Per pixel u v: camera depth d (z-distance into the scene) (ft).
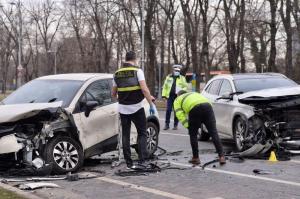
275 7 127.75
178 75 56.29
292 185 25.59
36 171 28.09
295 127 35.19
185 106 32.14
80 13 203.41
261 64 172.55
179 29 225.35
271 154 33.81
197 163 32.60
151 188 25.39
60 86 32.04
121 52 208.74
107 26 196.75
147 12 137.49
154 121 36.22
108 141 32.14
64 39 276.41
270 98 34.22
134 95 29.71
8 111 28.37
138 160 31.40
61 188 25.54
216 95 43.14
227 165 31.94
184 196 23.47
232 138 39.88
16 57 271.49
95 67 215.51
